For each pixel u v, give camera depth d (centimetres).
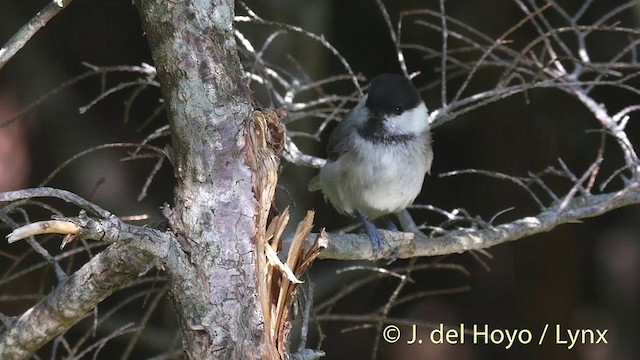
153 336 1063
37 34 1239
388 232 676
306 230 471
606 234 1327
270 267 454
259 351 436
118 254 444
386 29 1219
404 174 768
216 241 429
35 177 1224
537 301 1295
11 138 1211
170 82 431
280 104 761
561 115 1211
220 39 431
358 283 698
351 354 1336
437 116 751
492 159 1256
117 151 1262
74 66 1266
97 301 467
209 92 428
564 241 1284
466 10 1138
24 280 1156
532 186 1236
